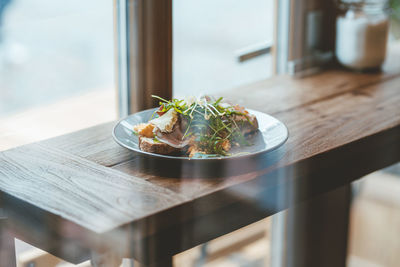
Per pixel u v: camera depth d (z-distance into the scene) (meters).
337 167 1.33
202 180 1.17
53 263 1.26
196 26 1.69
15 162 1.23
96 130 1.37
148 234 1.08
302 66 1.74
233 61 1.77
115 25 1.49
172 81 1.51
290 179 1.24
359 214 2.34
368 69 1.75
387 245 2.34
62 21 1.84
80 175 1.18
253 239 1.67
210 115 1.22
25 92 1.99
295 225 1.69
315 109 1.49
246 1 1.78
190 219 1.13
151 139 1.22
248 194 1.19
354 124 1.41
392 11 1.74
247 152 1.23
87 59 1.82
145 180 1.17
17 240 1.21
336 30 1.76
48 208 1.08
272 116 1.41
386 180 2.39
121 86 1.52
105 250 1.05
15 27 1.91
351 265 2.30
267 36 1.82
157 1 1.45
